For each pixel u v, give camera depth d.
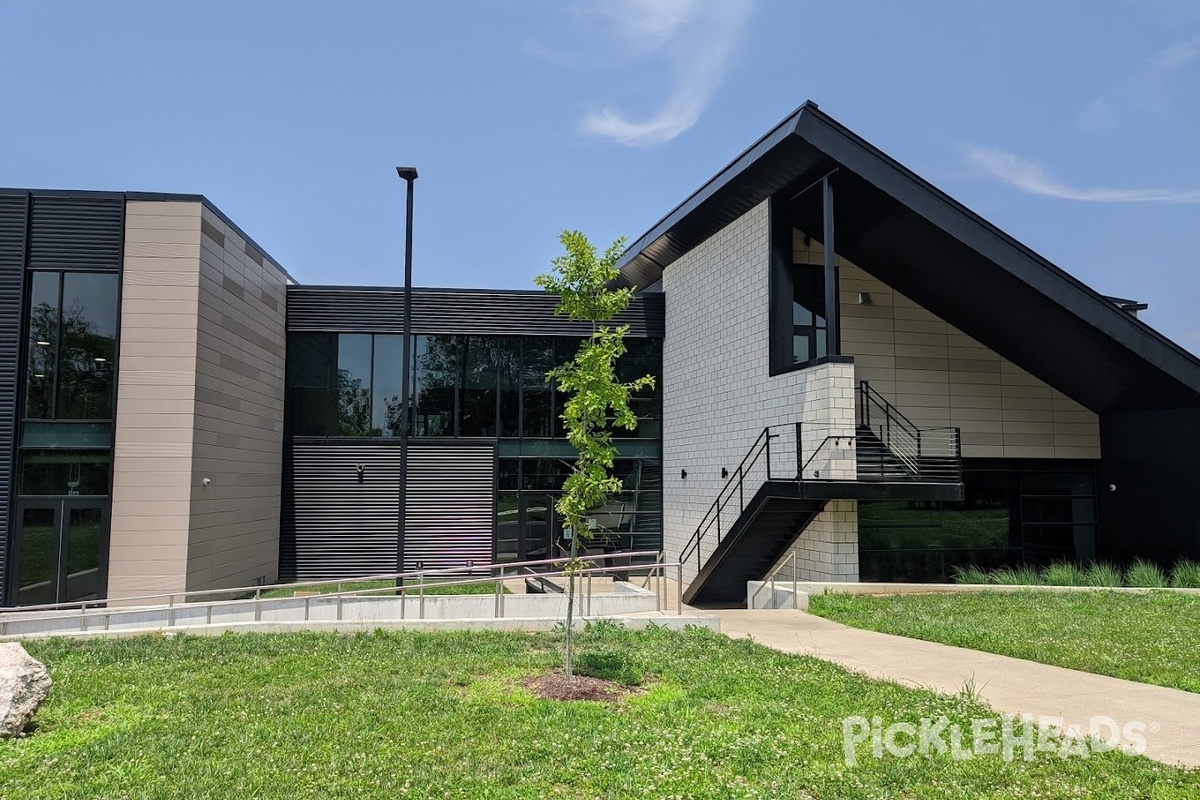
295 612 13.66
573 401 8.08
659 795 4.79
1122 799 4.75
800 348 17.09
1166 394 16.28
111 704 6.98
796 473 14.90
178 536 14.81
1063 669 8.30
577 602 12.34
